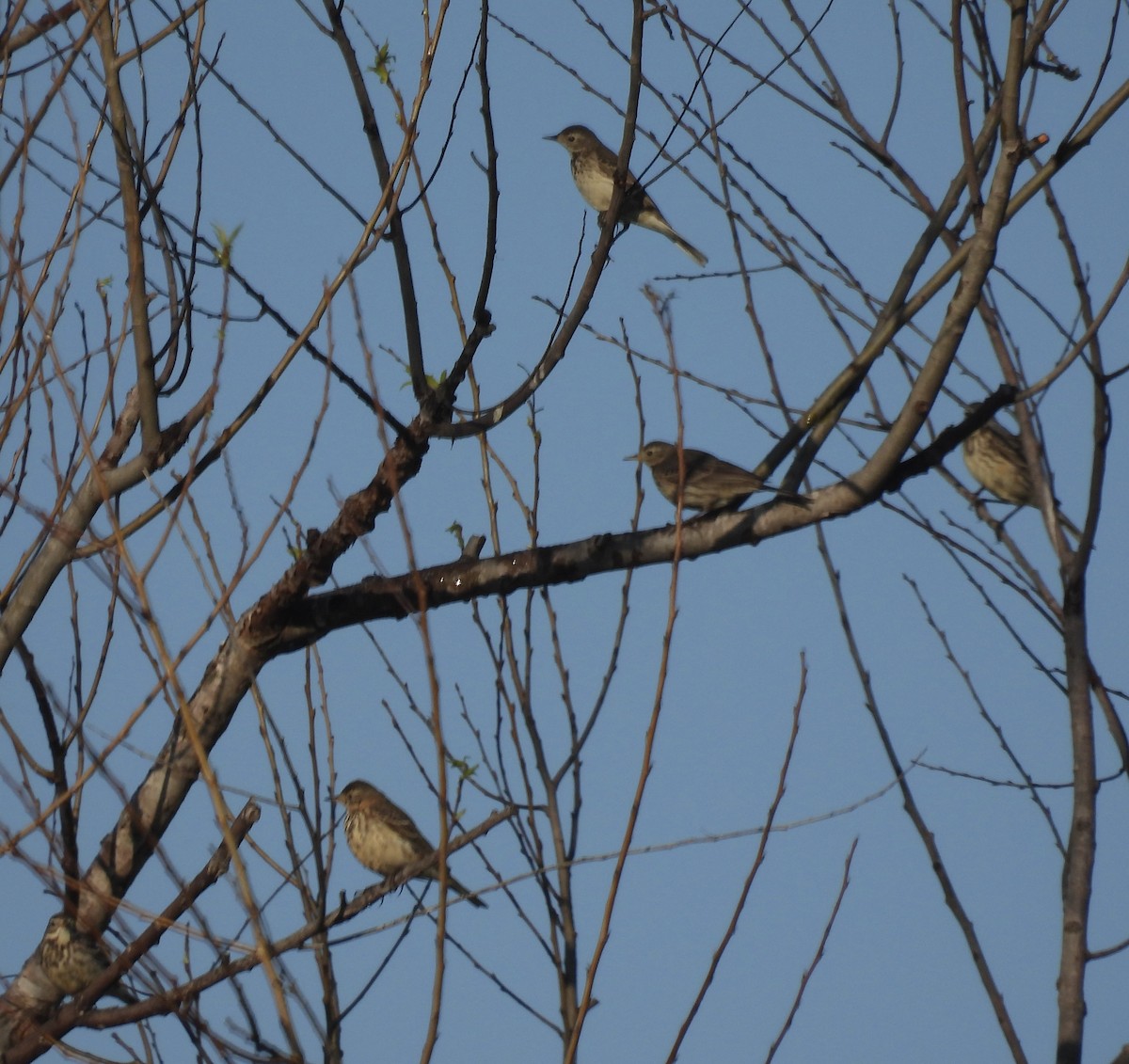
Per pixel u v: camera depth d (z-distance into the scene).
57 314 10.33
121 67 10.45
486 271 10.19
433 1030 7.31
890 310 11.51
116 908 9.60
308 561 11.04
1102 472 9.95
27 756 10.12
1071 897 9.30
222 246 10.24
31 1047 9.80
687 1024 8.11
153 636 7.84
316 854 9.96
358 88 10.52
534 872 9.09
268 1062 8.22
